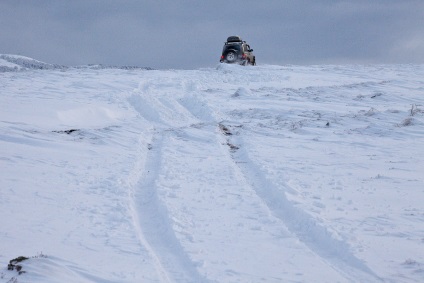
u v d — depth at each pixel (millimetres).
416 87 36469
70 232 8406
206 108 26469
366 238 8398
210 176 13398
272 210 10469
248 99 30484
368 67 54844
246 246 8070
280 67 51344
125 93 29609
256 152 17047
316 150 17953
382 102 29656
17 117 19781
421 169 14844
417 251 7805
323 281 6672
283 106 28234
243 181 13008
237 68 45125
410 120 22859
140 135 19391
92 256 7223
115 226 8938
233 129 22031
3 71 45188
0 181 11547
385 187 12453
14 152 14883
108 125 20906
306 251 7945
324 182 12891
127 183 12289
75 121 21188
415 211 10211
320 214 9773
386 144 19125
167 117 24453
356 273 7004
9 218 8953
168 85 35250
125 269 6738
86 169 13617
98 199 10750
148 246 8055
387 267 7113
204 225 9117
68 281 5684
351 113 25859
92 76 39062
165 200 10656
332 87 35969
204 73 42531
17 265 5926
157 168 14562
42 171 12945
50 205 10023
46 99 25594
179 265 7223
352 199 11164
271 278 6715
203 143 18844
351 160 16172
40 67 58156
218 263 7219
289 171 14203
